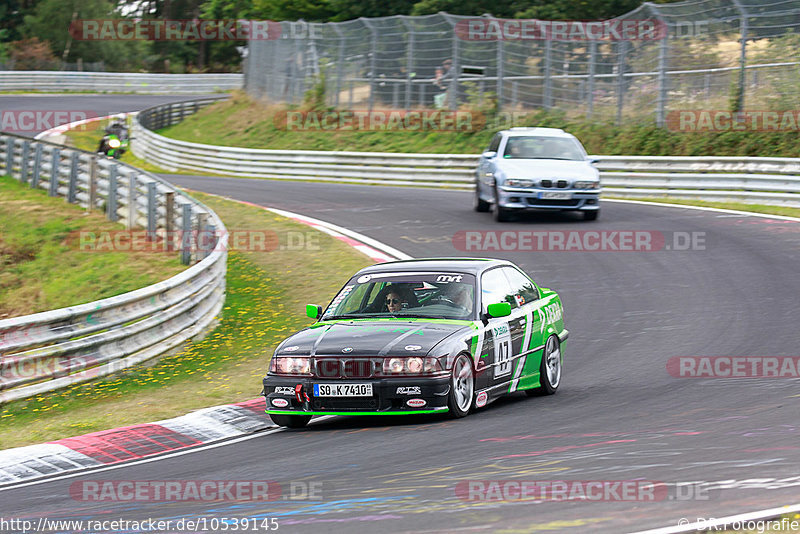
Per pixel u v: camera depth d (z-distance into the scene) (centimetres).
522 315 3425
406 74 13750
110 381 4275
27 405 3928
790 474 2084
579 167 7525
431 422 3014
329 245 7006
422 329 3089
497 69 12838
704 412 2897
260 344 4816
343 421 3209
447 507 1972
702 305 4872
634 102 11238
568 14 14938
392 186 11394
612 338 4375
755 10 10062
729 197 8606
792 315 4497
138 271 6569
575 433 2692
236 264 6656
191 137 16425
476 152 12462
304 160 12475
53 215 8306
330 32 14862
